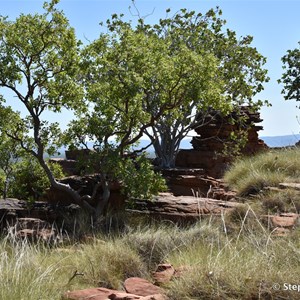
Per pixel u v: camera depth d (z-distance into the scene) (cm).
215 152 2234
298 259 647
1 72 1254
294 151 1691
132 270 767
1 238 1009
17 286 585
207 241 896
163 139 2209
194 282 580
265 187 1325
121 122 1346
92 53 1307
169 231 1034
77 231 1152
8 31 1255
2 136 1325
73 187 1438
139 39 1342
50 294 607
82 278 709
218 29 2342
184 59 1320
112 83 1284
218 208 1249
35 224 1203
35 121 1302
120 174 1308
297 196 1212
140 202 1318
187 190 1639
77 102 1310
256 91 2359
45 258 783
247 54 2344
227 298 549
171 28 2325
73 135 1329
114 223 1210
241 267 605
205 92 1382
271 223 1027
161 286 661
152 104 1333
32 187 1469
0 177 1543
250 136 2459
